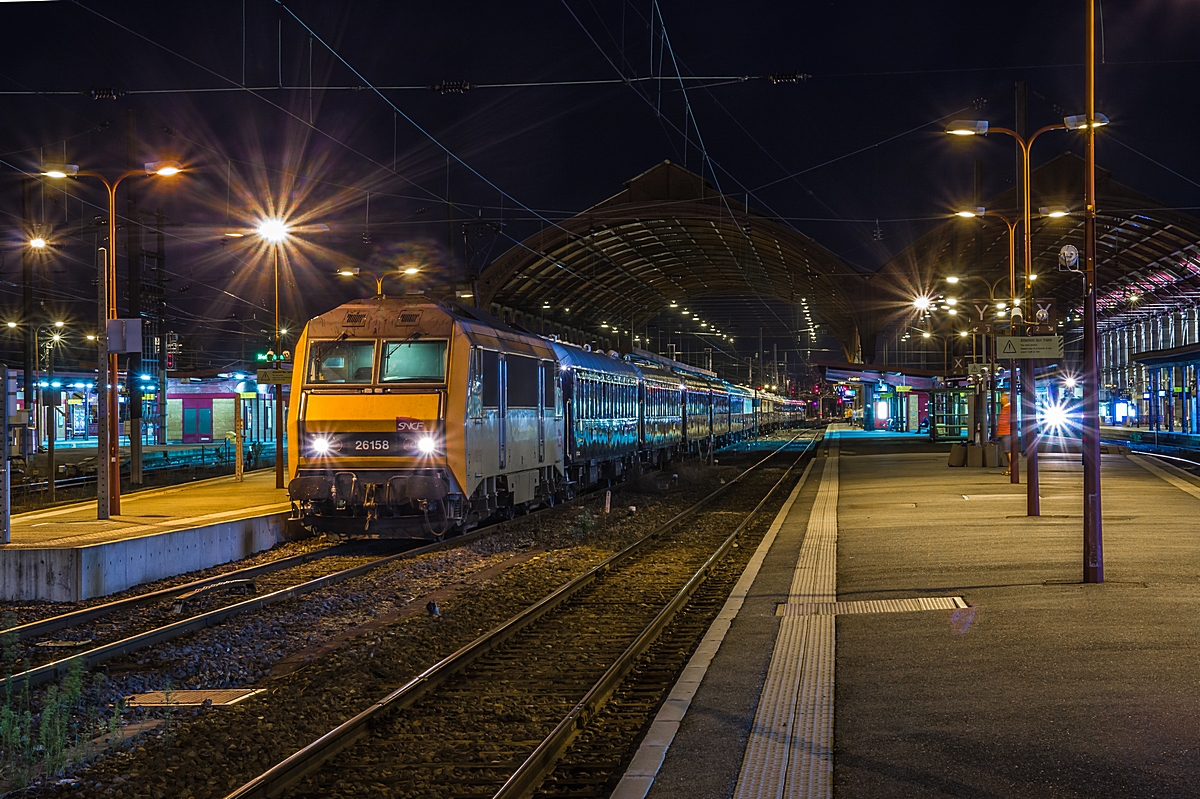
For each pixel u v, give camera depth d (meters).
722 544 18.78
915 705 7.29
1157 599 10.70
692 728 7.05
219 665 10.18
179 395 57.69
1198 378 48.16
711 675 8.53
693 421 48.03
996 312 37.03
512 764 7.10
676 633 11.48
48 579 14.34
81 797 6.59
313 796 6.58
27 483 30.84
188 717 8.38
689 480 35.88
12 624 12.55
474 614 12.67
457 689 9.18
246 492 25.16
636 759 6.41
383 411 17.88
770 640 9.88
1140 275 70.81
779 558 15.84
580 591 14.31
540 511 24.19
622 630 11.68
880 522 19.77
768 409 91.31
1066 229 61.94
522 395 21.72
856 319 67.25
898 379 65.12
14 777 6.81
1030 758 6.05
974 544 15.80
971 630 9.65
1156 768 5.80
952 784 5.71
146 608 13.59
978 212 28.94
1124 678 7.68
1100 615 9.98
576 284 79.94
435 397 17.83
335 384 18.23
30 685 9.52
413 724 8.02
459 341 18.11
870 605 11.43
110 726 7.71
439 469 17.66
